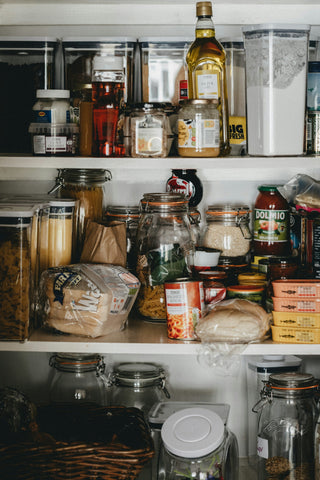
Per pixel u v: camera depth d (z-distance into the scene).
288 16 1.85
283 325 1.58
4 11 1.85
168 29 1.87
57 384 1.78
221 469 1.54
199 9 1.61
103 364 1.79
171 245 1.69
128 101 1.72
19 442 1.46
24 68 1.70
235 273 1.77
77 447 1.45
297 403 1.69
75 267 1.62
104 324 1.59
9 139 1.72
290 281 1.57
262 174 1.92
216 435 1.53
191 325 1.58
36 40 1.69
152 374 1.77
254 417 1.89
